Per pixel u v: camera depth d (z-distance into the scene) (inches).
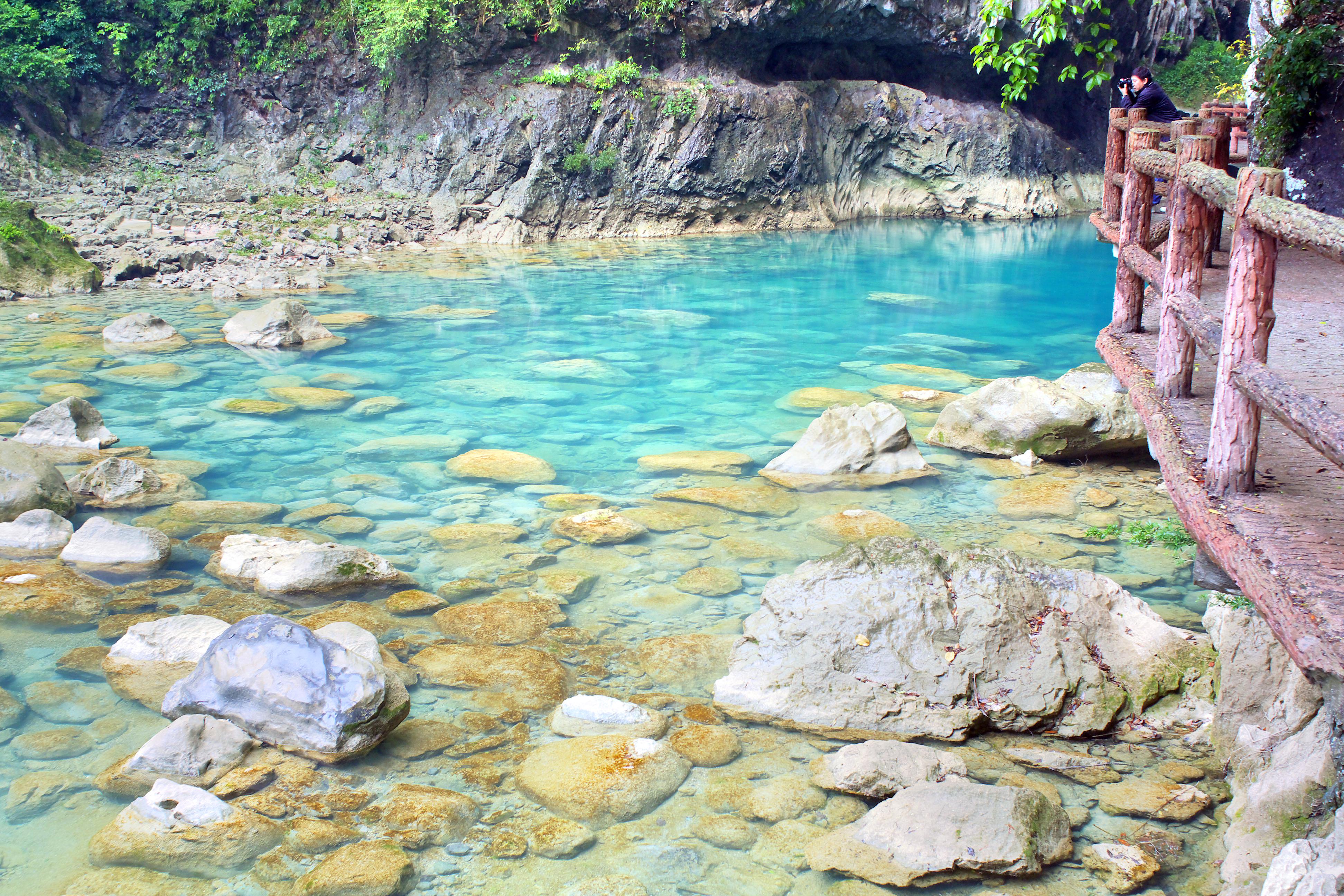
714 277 741.9
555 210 931.3
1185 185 170.9
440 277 718.5
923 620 186.1
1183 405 179.8
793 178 1044.5
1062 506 283.6
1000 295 687.1
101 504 278.4
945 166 1140.5
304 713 164.6
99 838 142.7
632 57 971.3
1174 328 182.2
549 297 650.8
